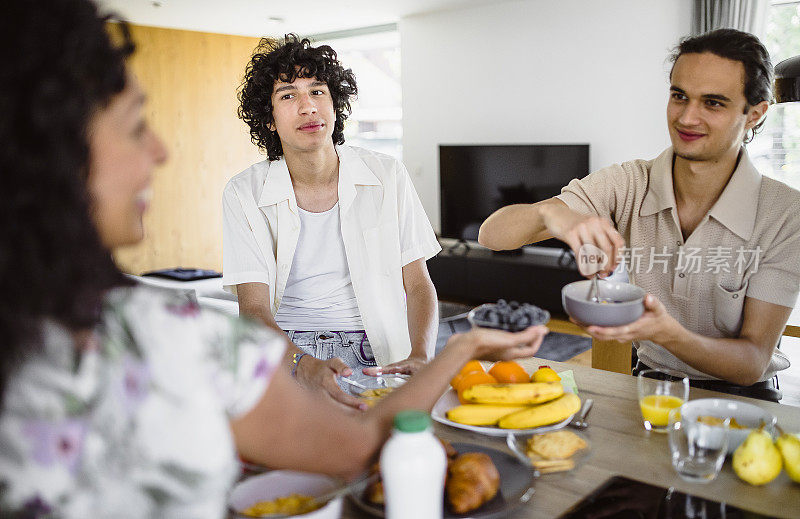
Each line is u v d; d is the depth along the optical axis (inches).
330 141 75.5
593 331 47.6
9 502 23.6
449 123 245.1
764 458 38.2
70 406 23.6
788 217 61.2
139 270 253.1
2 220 21.2
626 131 203.8
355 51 292.4
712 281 65.0
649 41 195.3
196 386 25.2
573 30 209.5
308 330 76.9
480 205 231.9
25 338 22.1
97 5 23.6
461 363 39.7
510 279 218.7
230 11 225.9
